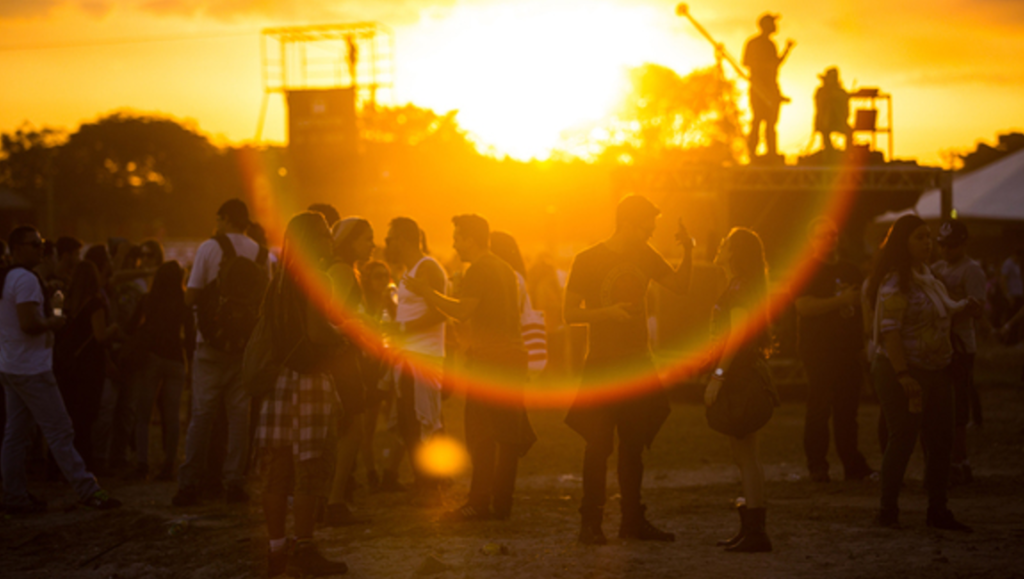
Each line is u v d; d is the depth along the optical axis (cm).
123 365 1473
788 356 2492
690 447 1730
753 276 933
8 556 974
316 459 848
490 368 1087
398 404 1212
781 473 1452
